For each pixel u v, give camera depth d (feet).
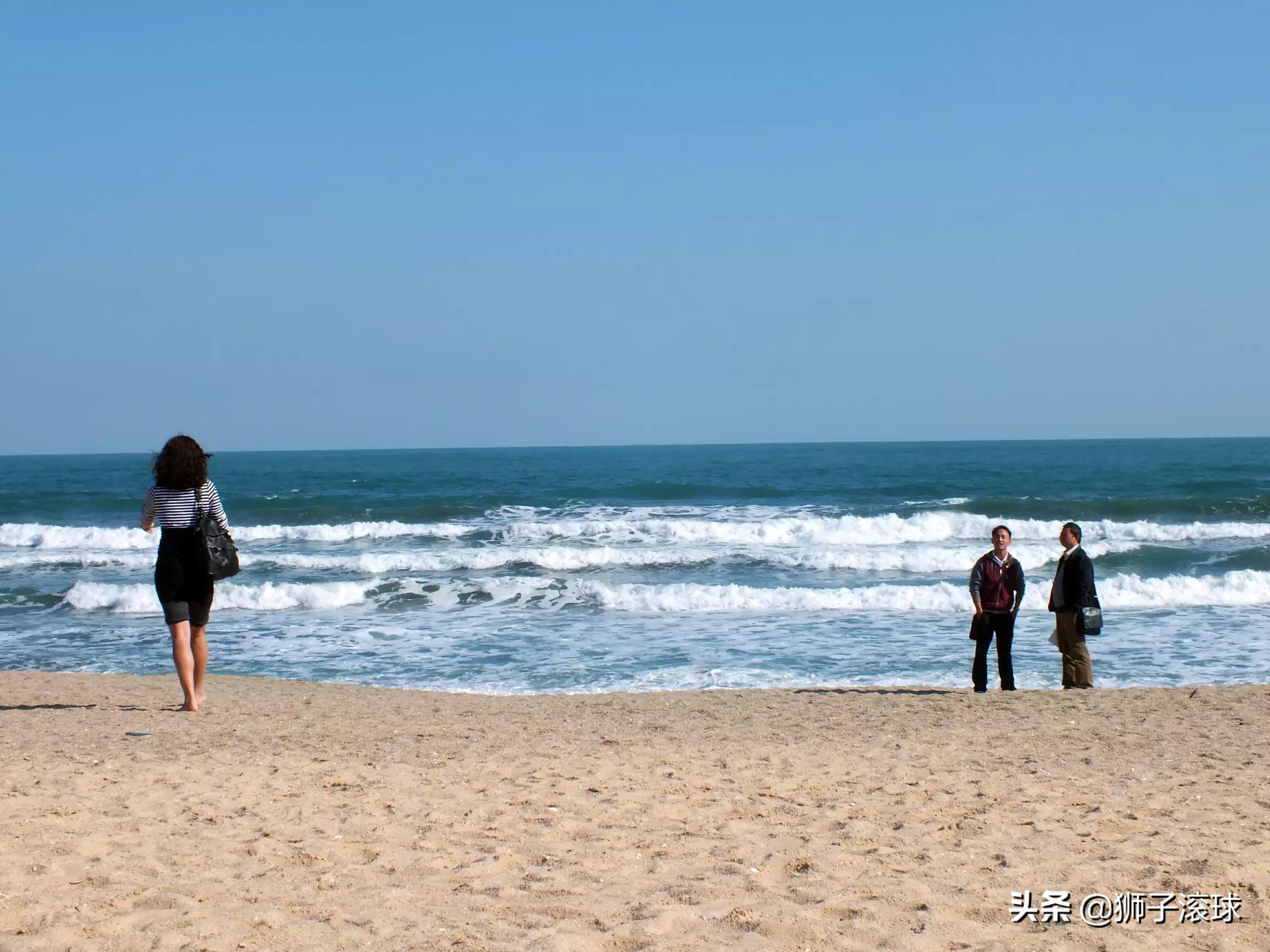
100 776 20.75
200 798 18.79
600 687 40.55
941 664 43.34
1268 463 239.71
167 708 31.19
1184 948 11.75
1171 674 41.24
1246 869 14.40
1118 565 73.05
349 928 12.16
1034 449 469.57
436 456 472.44
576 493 137.08
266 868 14.55
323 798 18.98
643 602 59.36
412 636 51.62
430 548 86.12
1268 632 49.34
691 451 639.76
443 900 13.24
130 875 14.03
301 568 74.08
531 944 11.70
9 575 72.28
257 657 46.98
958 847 15.71
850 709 31.42
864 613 56.44
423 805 18.51
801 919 12.48
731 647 47.78
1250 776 21.33
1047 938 12.00
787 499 129.59
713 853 15.44
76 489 171.22
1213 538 88.99
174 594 28.25
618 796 19.42
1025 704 31.83
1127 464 242.99
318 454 637.71
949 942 11.87
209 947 11.51
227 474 230.89
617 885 13.91
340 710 31.55
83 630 54.75
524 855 15.34
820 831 16.75
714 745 25.58
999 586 35.12
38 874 13.97
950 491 140.67
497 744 25.63
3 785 19.61
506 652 47.42
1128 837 16.22
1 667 46.21
